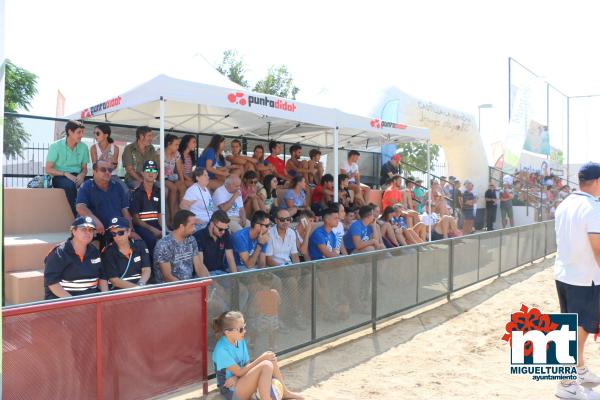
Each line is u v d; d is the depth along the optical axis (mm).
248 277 4793
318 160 10906
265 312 4988
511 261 11211
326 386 4707
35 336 3262
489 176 19812
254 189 8047
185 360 4195
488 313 7641
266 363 4062
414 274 7453
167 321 4051
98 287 4699
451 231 11727
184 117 9023
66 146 6738
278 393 4098
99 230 5406
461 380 4918
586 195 4438
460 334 6531
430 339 6305
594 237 4250
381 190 12039
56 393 3350
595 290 4402
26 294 5078
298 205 8688
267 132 10781
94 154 7121
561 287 4625
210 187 7492
